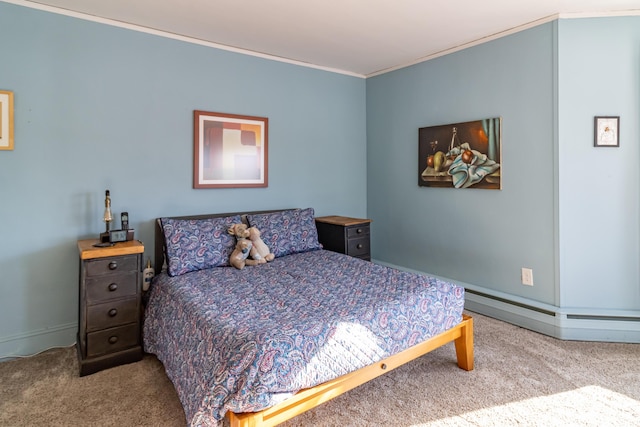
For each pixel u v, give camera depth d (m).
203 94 3.10
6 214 2.37
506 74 2.96
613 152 2.62
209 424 1.40
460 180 3.33
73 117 2.56
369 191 4.27
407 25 2.82
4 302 2.39
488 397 1.97
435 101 3.51
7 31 2.33
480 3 2.47
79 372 2.22
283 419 1.50
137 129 2.80
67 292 2.59
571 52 2.63
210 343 1.65
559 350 2.50
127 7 2.48
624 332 2.59
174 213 3.00
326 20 2.71
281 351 1.49
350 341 1.70
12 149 2.37
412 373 2.22
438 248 3.58
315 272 2.59
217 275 2.54
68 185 2.56
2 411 1.85
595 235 2.67
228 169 3.24
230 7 2.49
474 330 2.83
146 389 2.06
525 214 2.90
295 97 3.67
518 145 2.92
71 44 2.53
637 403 1.90
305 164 3.78
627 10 2.55
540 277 2.83
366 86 4.22
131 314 2.37
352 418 1.81
